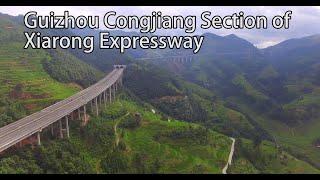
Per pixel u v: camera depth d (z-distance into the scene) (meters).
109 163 172.00
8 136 146.00
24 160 141.25
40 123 162.75
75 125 190.50
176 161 189.62
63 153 158.62
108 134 197.00
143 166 179.00
